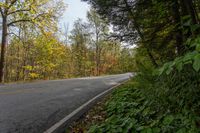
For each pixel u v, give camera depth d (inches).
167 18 375.2
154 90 185.8
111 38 484.7
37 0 948.6
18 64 1652.3
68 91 476.7
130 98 301.4
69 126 226.8
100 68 2556.6
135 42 463.5
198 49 85.3
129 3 418.9
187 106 132.2
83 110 292.0
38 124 222.2
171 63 91.8
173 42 383.6
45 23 1001.5
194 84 132.8
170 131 131.1
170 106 150.1
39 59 1496.1
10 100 350.3
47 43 1218.0
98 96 409.7
